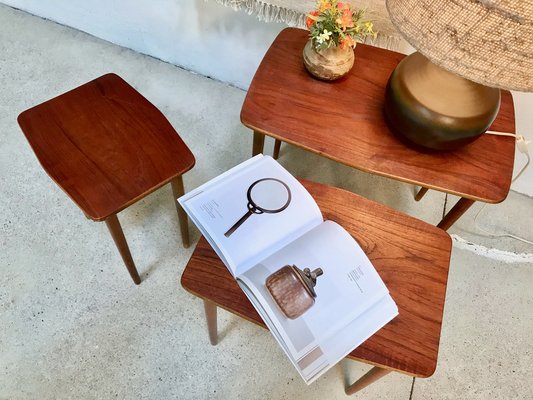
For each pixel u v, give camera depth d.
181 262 1.33
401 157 0.91
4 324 1.19
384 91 1.00
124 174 0.96
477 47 0.58
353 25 0.90
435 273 0.82
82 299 1.24
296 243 0.77
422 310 0.77
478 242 1.44
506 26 0.53
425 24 0.61
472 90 0.78
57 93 1.63
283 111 0.96
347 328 0.71
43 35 1.78
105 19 1.67
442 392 1.18
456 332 1.28
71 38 1.79
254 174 0.85
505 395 1.19
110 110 1.06
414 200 1.51
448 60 0.61
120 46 1.79
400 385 1.18
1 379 1.12
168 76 1.73
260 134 1.05
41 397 1.11
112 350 1.18
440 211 1.50
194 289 0.76
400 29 0.66
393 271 0.81
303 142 0.92
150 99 1.66
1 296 1.23
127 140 1.01
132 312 1.24
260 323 0.74
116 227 1.00
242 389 1.16
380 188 1.53
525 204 1.53
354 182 1.53
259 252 0.76
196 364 1.18
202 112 1.65
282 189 0.83
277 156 1.51
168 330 1.22
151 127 1.04
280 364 1.19
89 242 1.33
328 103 0.98
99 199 0.92
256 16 1.35
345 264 0.75
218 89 1.72
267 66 1.02
